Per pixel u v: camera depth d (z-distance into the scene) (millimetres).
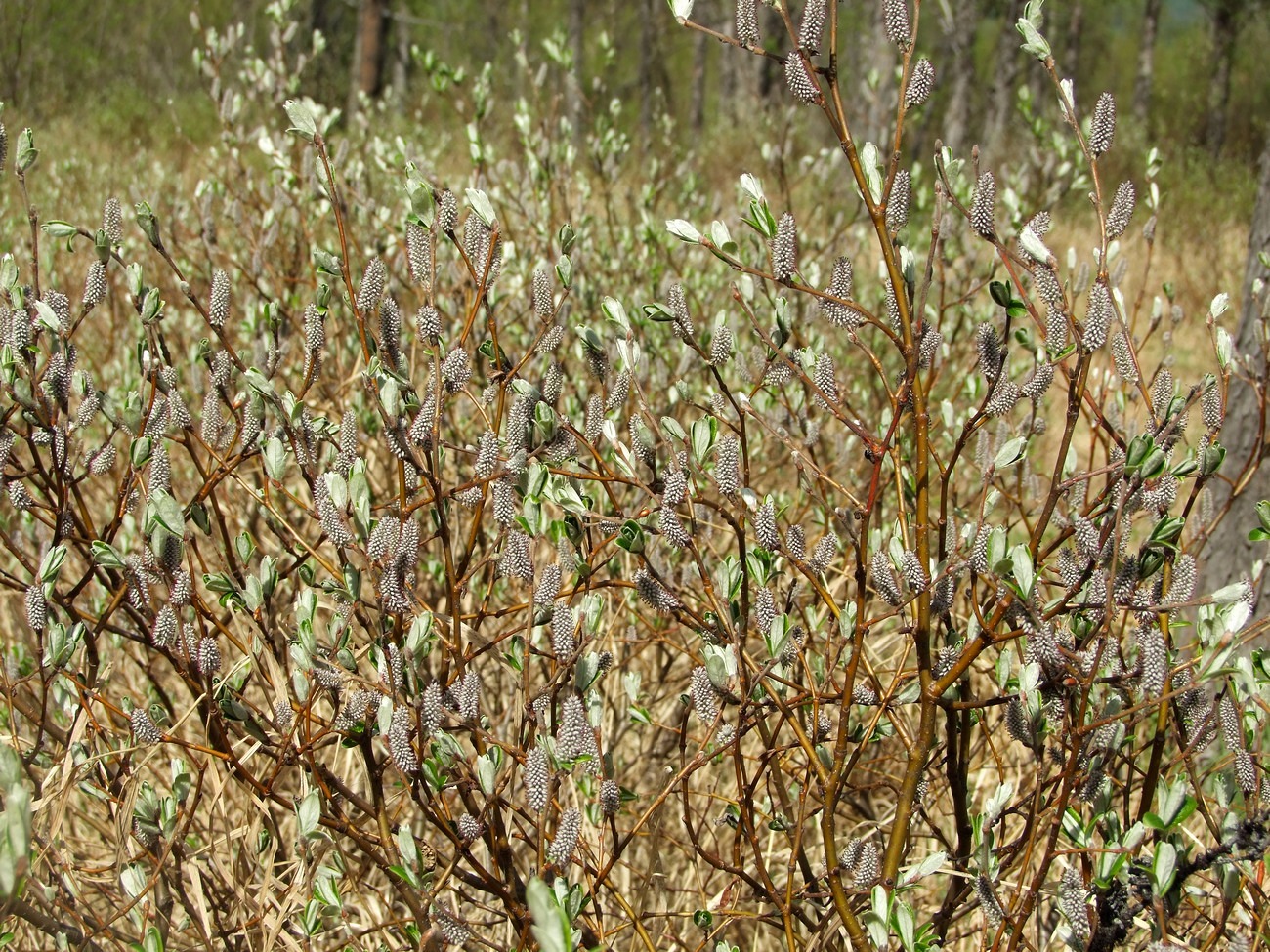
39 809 1827
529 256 3965
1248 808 1637
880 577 1691
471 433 3232
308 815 1708
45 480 1979
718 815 2727
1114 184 13102
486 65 4023
